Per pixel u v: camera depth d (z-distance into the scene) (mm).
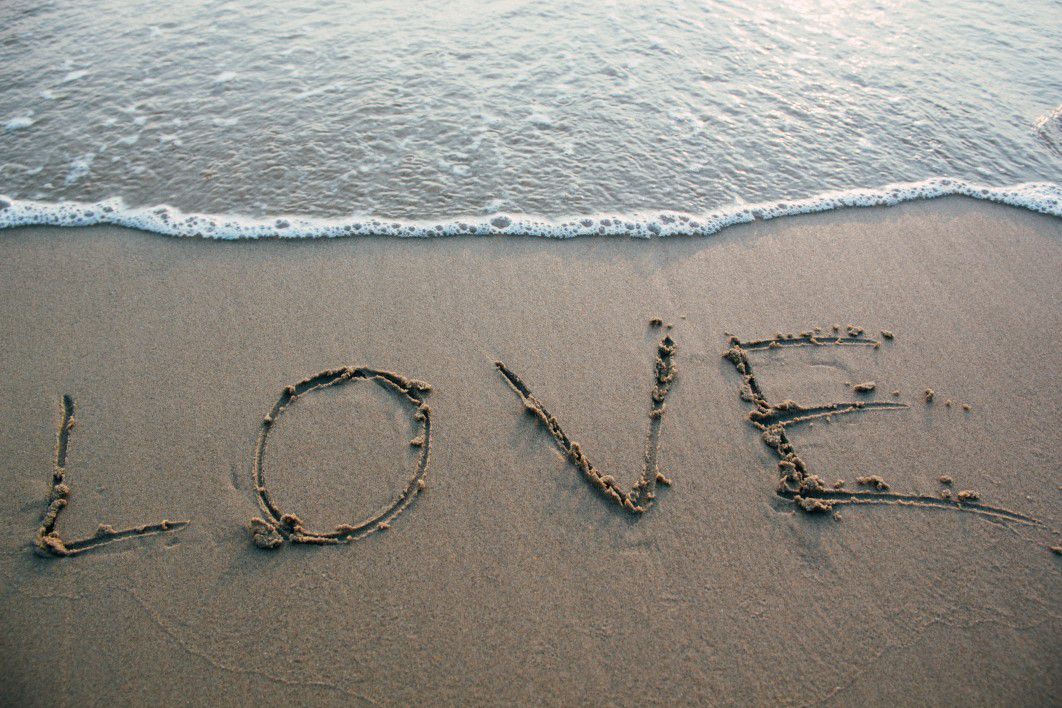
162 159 1050
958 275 933
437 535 676
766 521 694
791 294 897
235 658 606
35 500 690
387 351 816
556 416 765
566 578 652
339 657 607
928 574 665
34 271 890
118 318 839
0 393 765
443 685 596
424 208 989
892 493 717
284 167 1040
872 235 986
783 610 640
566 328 846
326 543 670
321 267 905
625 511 696
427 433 749
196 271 896
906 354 835
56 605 630
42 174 1022
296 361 804
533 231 962
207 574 650
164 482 707
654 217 990
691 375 805
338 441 741
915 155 1115
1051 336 861
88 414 752
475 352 817
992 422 776
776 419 773
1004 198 1052
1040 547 685
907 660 618
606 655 612
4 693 586
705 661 612
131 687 592
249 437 741
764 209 1014
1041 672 615
